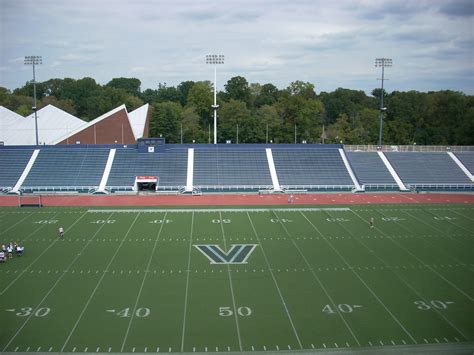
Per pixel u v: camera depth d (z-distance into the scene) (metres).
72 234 41.31
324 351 22.25
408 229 43.22
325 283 30.42
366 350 22.36
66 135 84.44
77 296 28.28
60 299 27.83
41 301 27.53
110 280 30.84
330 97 141.00
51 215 48.44
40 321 25.08
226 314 26.05
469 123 99.25
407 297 28.23
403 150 73.12
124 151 69.25
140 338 23.39
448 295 28.55
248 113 102.44
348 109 133.88
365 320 25.30
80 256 35.47
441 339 23.31
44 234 41.31
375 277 31.45
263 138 101.81
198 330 24.23
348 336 23.64
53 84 161.75
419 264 33.94
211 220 46.47
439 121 111.06
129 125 85.56
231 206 53.03
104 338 23.34
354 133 109.81
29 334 23.67
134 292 28.94
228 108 101.69
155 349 22.39
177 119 104.69
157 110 101.38
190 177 64.06
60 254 35.91
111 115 84.56
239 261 34.53
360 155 70.62
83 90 146.88
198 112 115.62
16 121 92.38
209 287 29.75
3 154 68.38
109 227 43.72
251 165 67.19
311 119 108.69
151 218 47.25
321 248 37.56
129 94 145.00
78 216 48.00
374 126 108.88
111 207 52.38
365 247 37.81
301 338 23.45
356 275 31.83
